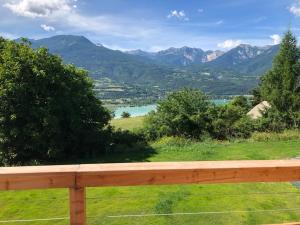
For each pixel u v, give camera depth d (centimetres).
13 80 2302
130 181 282
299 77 4594
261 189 1547
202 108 3266
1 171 272
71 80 2722
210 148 2664
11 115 2248
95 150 2736
